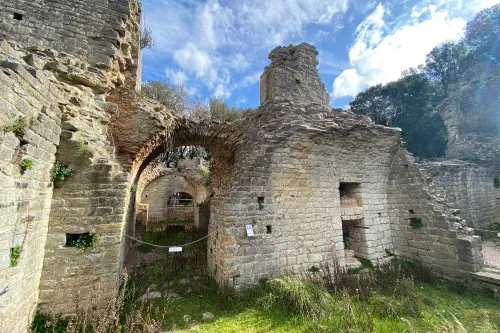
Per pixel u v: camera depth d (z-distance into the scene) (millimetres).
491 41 22188
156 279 7176
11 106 3221
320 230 7758
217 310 5609
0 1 6059
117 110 6867
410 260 8922
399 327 5016
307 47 10328
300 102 9625
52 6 6445
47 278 4328
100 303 4520
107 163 4871
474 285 7172
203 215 14141
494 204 15641
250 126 9516
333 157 8430
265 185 7023
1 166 3018
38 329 4016
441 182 13250
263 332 4781
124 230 6312
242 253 6410
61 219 4516
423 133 21156
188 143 10594
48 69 5496
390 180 9828
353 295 6180
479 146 18188
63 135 4633
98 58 6473
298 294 5559
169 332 4680
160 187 20828
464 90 22438
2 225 3074
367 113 25234
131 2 7570
